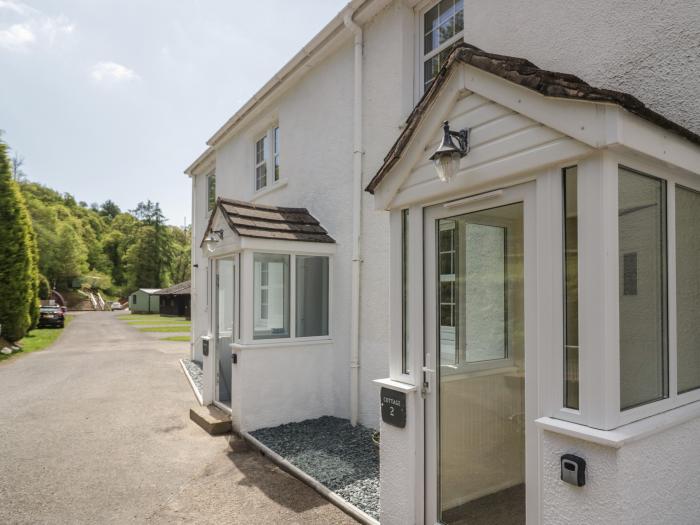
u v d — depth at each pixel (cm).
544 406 244
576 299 234
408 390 320
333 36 686
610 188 220
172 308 5284
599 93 211
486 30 428
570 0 357
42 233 6538
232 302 692
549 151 239
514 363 279
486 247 293
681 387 263
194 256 1449
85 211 10081
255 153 1056
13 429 657
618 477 206
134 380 1062
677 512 235
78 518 388
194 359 1374
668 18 300
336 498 405
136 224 9500
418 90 591
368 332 615
